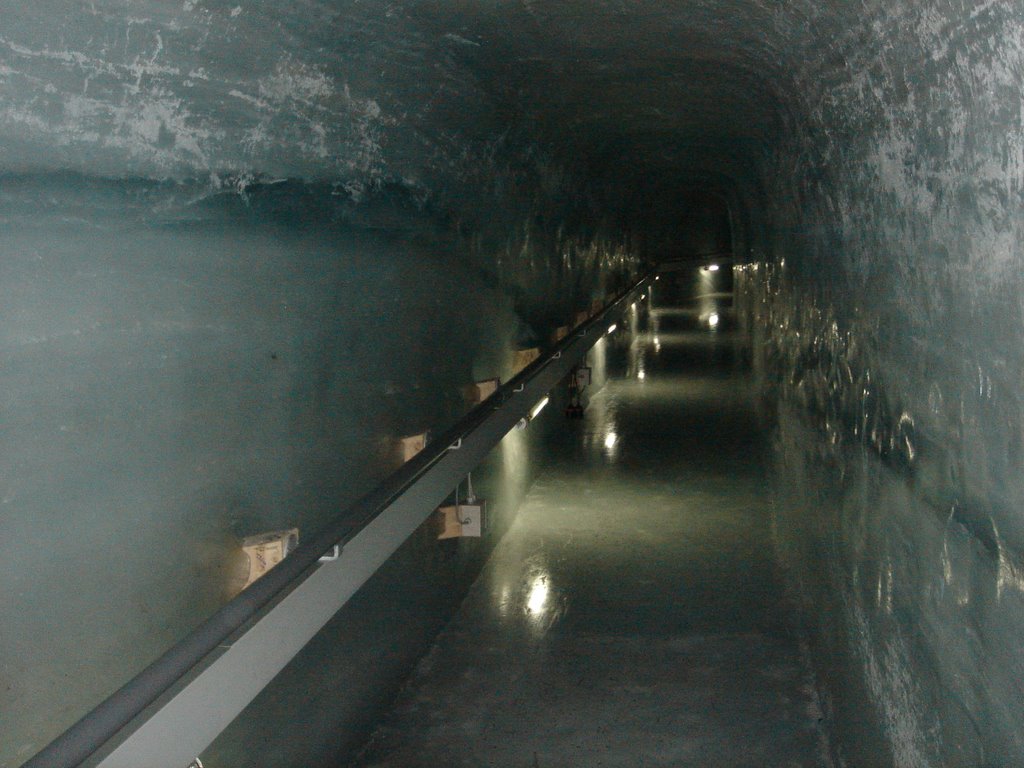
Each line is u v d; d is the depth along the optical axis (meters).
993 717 1.90
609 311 11.70
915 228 2.45
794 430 6.20
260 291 3.29
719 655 5.48
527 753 4.50
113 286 2.48
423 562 5.56
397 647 5.09
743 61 4.71
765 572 6.75
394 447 4.73
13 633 2.11
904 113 2.50
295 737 3.74
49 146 2.24
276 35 3.12
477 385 6.39
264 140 3.28
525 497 8.93
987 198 1.83
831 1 2.76
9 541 2.10
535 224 8.22
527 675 5.30
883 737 3.12
